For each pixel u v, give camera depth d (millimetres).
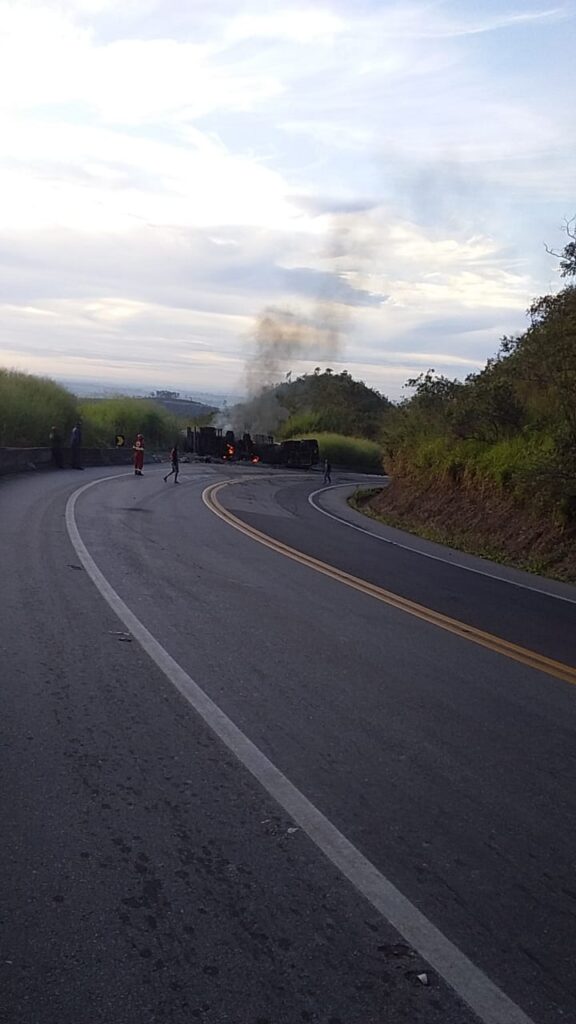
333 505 34500
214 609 11812
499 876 5113
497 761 6938
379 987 4035
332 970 4137
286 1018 3805
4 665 8625
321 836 5453
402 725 7648
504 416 27656
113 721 7297
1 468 30781
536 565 20141
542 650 10859
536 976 4180
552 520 21656
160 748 6773
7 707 7484
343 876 4992
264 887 4828
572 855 5434
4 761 6371
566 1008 3963
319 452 74062
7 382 43031
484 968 4215
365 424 91875
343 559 18219
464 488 28422
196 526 21250
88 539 17094
